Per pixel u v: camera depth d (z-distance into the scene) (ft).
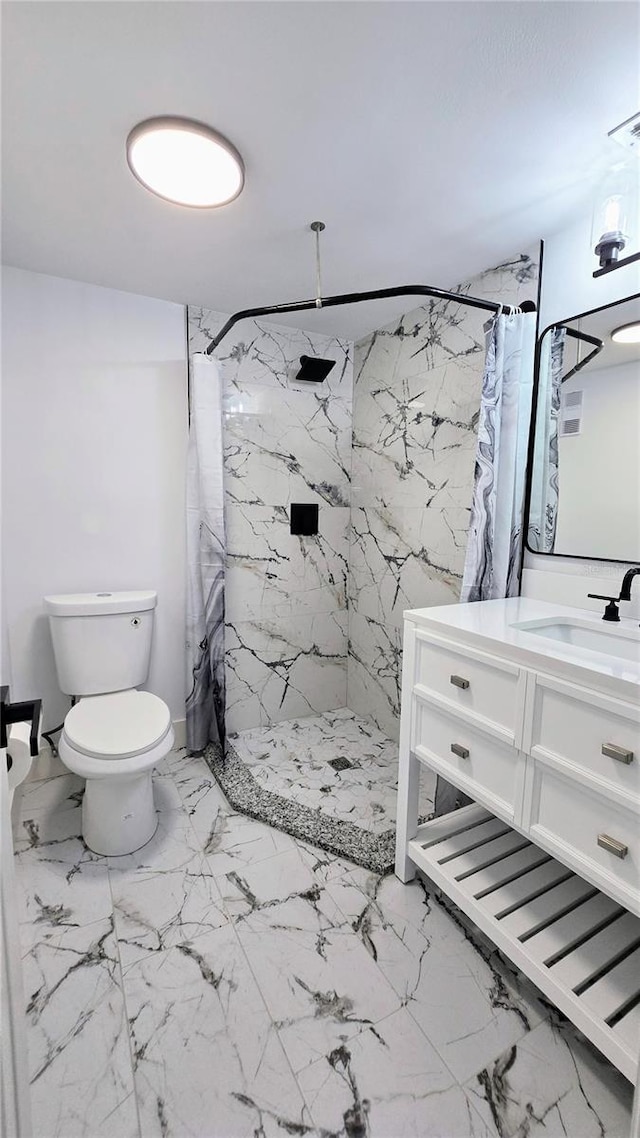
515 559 5.47
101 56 3.11
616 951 3.70
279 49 3.08
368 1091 3.16
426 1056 3.37
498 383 5.18
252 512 7.91
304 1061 3.34
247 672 8.20
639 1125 1.77
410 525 7.42
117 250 5.53
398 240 5.30
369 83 3.32
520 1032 3.53
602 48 3.09
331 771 7.03
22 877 4.92
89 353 6.52
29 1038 3.45
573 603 5.06
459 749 4.19
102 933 4.29
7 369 6.08
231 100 3.44
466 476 6.37
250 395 7.66
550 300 5.20
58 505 6.54
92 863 5.13
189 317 7.11
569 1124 3.00
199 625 7.28
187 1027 3.54
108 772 4.85
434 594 7.03
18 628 6.42
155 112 3.54
